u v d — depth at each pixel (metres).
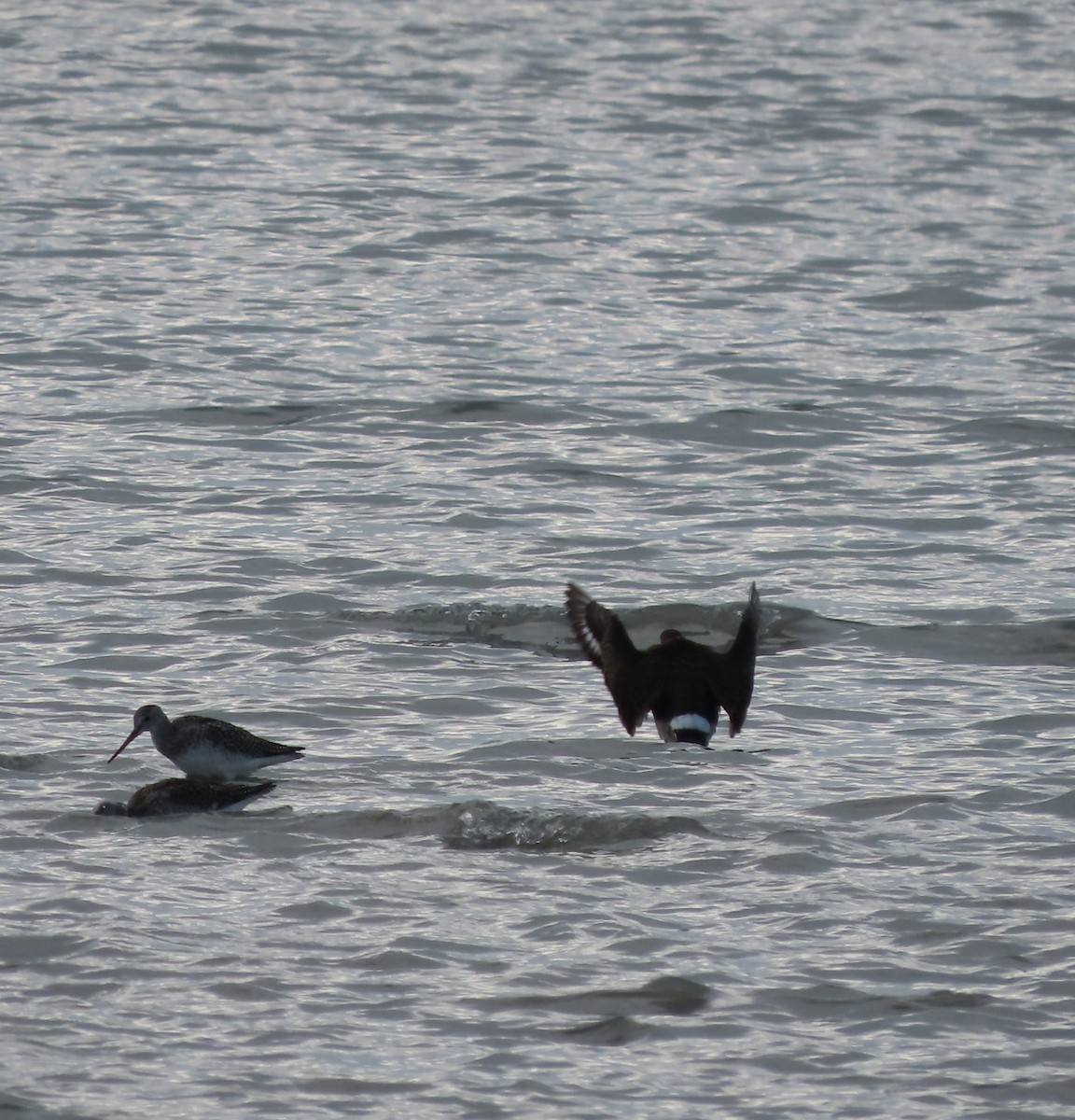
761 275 65.81
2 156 76.44
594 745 30.80
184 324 58.75
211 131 81.31
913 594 39.22
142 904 24.28
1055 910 24.48
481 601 38.16
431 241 68.62
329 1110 19.73
